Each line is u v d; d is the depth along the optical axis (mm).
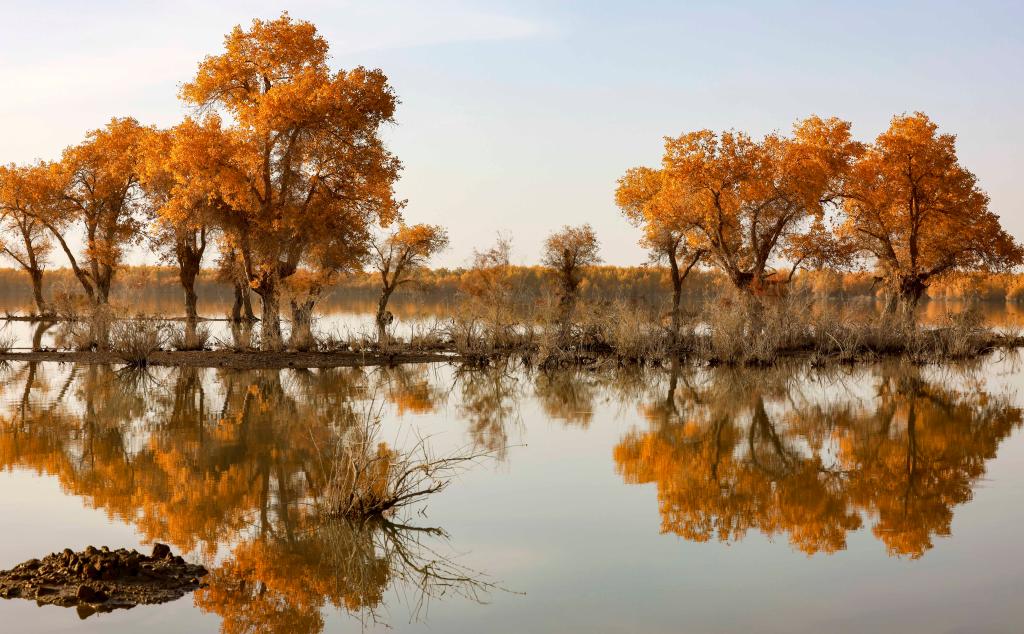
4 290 108188
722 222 42312
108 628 6922
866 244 46281
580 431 15914
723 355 27984
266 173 30062
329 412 17656
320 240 31172
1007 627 7254
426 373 25172
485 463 13227
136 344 26250
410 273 48219
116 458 13258
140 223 49000
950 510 10859
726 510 10820
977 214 44750
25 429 15602
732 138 41125
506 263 54750
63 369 25391
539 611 7598
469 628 7207
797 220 43188
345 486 10523
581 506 10930
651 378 24547
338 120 29328
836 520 10438
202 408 18094
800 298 34688
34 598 7559
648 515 10555
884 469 13109
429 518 10359
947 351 31547
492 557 9023
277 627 7145
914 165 44531
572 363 27859
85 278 53156
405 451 13766
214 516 10281
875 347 31875
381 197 31953
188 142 28812
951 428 16547
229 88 30547
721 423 16922
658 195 43469
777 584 8266
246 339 29688
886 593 8023
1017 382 23953
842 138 43375
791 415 17969
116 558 8258
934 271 45000
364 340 29922
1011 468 13195
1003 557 9031
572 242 56688
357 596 7934
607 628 7219
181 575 8281
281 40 29922
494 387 22281
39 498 10898
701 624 7305
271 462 13062
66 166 49000
